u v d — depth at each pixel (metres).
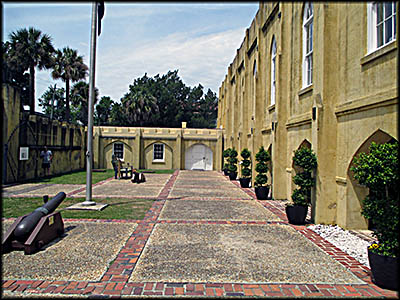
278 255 5.96
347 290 4.56
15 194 12.98
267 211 10.09
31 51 20.06
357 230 7.68
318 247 6.46
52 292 4.39
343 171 7.86
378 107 6.50
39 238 6.15
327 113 8.14
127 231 7.49
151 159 27.91
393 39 6.32
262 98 15.67
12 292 4.38
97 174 22.56
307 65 10.38
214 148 28.33
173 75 58.91
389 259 4.53
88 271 5.11
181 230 7.64
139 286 4.61
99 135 27.33
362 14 7.05
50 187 15.34
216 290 4.50
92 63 10.36
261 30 15.54
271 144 13.60
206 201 11.89
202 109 58.97
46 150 19.58
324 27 8.07
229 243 6.66
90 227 7.83
